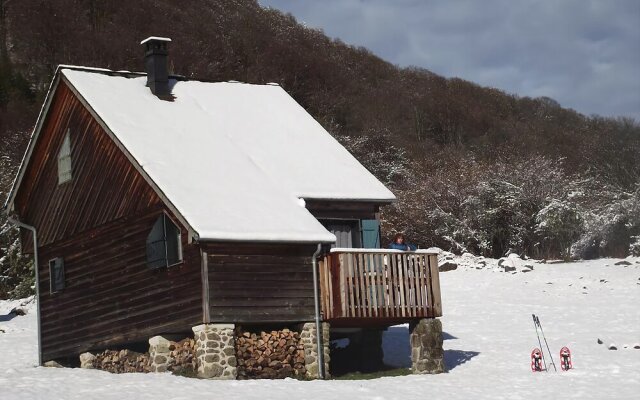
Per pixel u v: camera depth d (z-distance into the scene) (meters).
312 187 27.97
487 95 105.06
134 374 24.17
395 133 81.38
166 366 25.62
